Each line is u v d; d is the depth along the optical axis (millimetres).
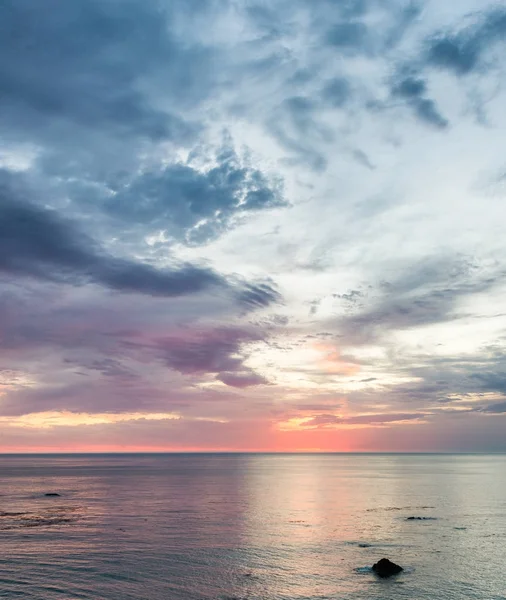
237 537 63562
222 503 99688
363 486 140500
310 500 105250
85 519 78062
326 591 42469
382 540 61594
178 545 58719
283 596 41406
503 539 62125
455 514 83500
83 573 47344
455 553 54625
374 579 45500
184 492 122625
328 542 60469
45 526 71312
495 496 112375
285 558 52688
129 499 106562
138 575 46750
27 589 42938
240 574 47062
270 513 85375
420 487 136875
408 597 41125
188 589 43000
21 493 119000
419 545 58688
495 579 45469
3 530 68125
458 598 40906
